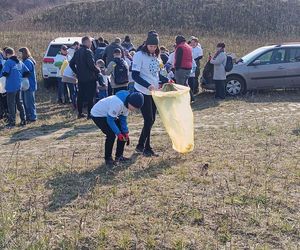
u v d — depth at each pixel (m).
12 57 11.18
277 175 6.71
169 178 6.65
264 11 35.94
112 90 12.45
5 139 10.01
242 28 34.09
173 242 4.69
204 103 13.95
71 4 40.78
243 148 8.32
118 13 37.50
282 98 14.68
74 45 14.34
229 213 5.37
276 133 9.52
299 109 12.78
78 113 12.05
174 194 5.99
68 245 4.64
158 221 5.20
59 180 6.68
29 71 11.62
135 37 29.88
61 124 11.38
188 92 7.67
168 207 5.56
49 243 4.71
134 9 37.69
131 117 11.98
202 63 21.69
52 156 8.16
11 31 33.03
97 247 4.63
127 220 5.23
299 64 15.33
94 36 29.48
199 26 34.47
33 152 8.65
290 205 5.62
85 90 11.62
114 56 11.80
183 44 12.42
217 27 34.22
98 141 9.37
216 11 35.94
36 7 56.84
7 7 56.66
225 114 12.24
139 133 9.95
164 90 7.68
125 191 6.11
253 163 7.32
